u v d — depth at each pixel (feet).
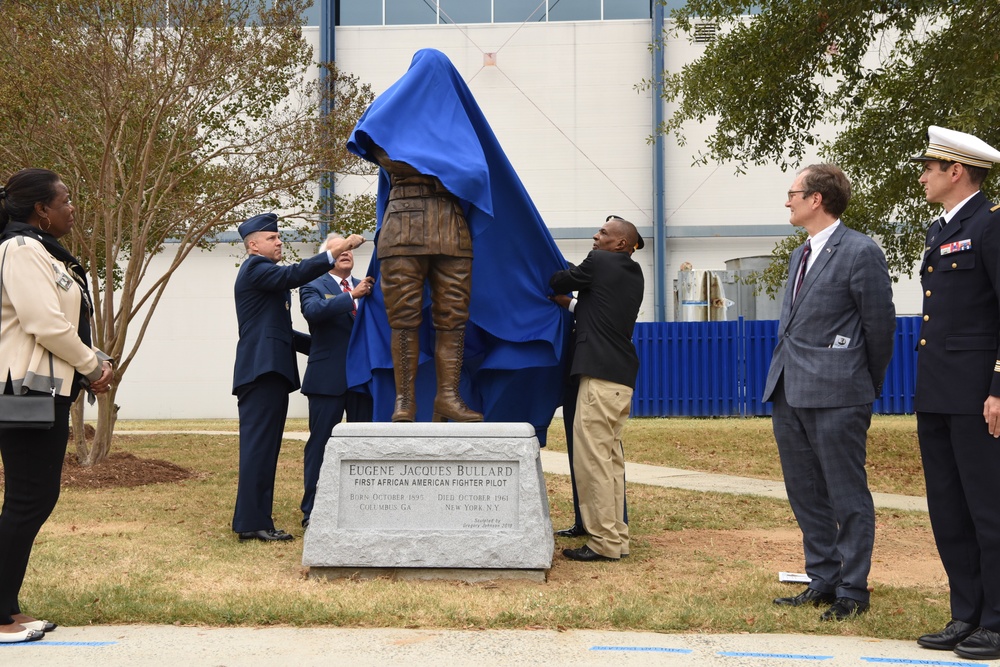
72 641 12.77
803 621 13.80
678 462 37.63
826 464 14.56
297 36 34.27
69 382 12.90
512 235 19.35
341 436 16.99
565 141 67.15
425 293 18.83
